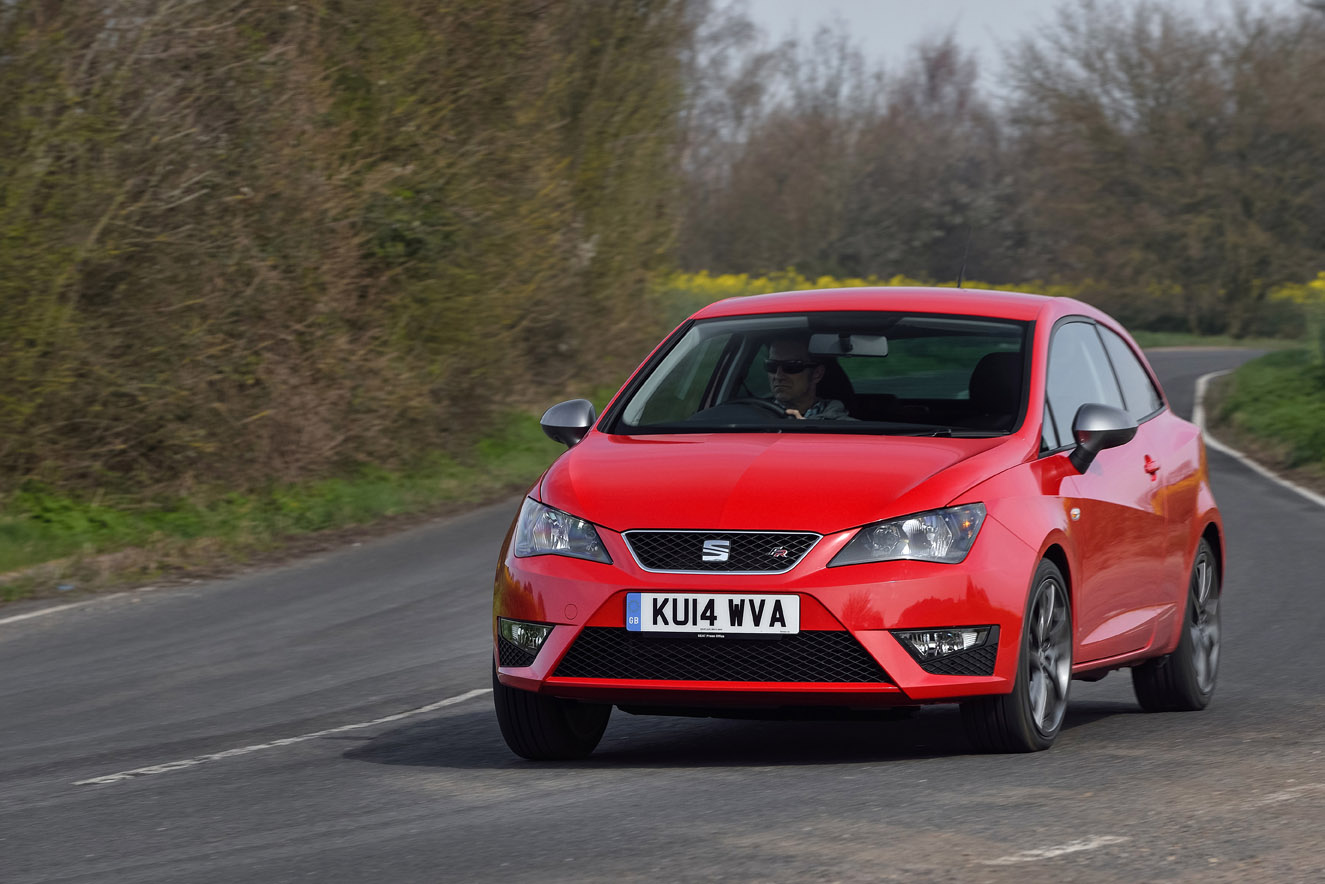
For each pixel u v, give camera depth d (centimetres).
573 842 884
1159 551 1334
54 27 2589
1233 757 1108
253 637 1853
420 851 880
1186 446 1450
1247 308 11269
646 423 1246
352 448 3297
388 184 3522
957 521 1068
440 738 1283
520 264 3894
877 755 1153
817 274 12081
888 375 1253
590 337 4975
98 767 1201
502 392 4006
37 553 2442
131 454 2828
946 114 13662
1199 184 11038
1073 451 1226
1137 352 1488
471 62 3847
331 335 3278
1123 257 11288
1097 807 939
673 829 907
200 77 2916
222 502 2878
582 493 1105
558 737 1145
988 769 1064
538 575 1084
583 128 4956
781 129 12025
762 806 962
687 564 1051
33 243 2566
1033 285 12675
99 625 1959
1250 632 1766
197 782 1124
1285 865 805
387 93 3550
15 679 1642
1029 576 1088
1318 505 3039
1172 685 1378
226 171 2977
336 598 2125
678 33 5262
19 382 2611
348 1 3497
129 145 2734
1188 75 11000
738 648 1044
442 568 2367
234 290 3005
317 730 1333
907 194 12556
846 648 1036
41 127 2567
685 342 1329
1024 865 807
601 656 1068
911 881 781
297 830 952
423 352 3609
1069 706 1432
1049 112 11275
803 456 1116
